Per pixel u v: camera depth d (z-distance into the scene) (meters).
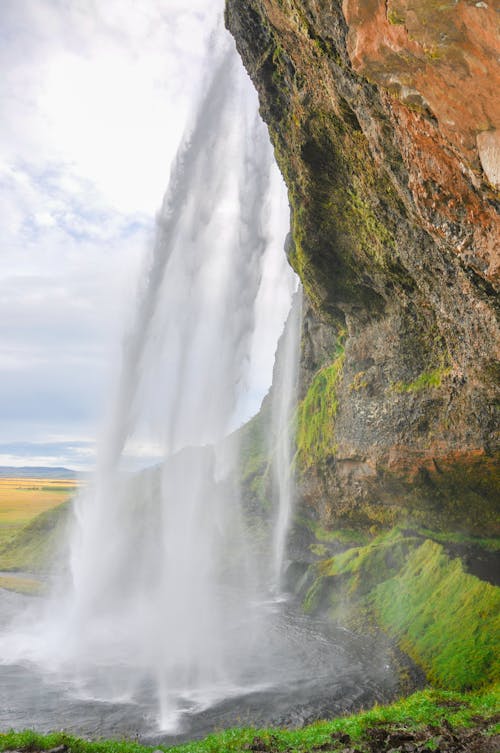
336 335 47.09
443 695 21.61
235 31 26.27
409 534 43.50
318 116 23.56
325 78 20.12
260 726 22.89
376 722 18.22
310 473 54.09
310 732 17.73
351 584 42.44
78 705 25.42
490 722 16.78
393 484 40.72
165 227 47.12
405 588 37.41
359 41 10.02
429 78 9.66
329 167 26.17
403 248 24.23
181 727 22.86
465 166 12.14
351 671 29.92
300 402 62.88
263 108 28.50
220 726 22.94
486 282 17.42
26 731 16.36
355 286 35.03
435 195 14.74
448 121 10.28
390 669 29.53
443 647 28.59
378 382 38.66
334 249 32.84
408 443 36.31
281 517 63.25
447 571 35.12
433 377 32.41
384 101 14.98
